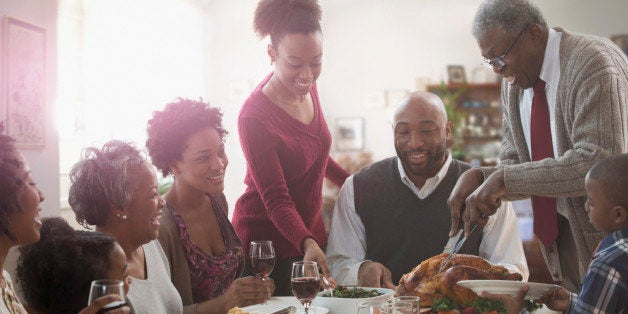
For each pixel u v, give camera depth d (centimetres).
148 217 201
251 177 288
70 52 547
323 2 952
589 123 210
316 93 297
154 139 239
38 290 154
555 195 208
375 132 951
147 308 197
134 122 628
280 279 283
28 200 146
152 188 202
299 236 260
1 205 140
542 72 227
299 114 283
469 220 213
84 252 157
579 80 214
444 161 268
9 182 141
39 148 377
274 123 276
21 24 364
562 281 250
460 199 223
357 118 955
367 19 950
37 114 376
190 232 238
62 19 538
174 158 238
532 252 635
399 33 940
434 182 265
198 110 239
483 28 227
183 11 724
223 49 797
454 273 184
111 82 596
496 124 908
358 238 274
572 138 217
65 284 153
